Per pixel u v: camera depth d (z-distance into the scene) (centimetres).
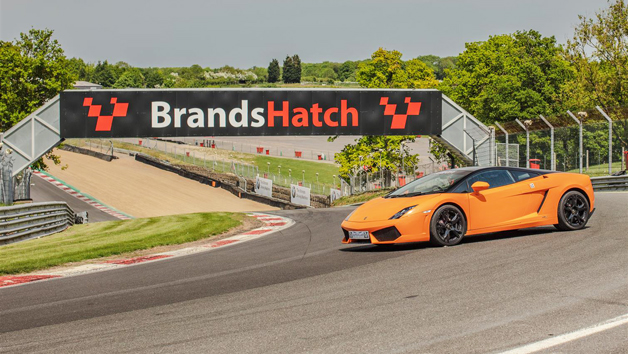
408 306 554
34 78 4656
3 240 1365
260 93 2695
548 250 802
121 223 1942
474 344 430
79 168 6169
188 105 2677
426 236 891
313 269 814
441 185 944
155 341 486
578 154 2517
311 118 2709
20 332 543
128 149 7812
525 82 4634
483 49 5103
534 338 436
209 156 7562
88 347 479
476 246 880
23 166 2617
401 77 4772
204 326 528
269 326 514
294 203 4831
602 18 4103
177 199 5091
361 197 4056
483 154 2708
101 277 880
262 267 873
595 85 4206
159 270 920
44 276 923
